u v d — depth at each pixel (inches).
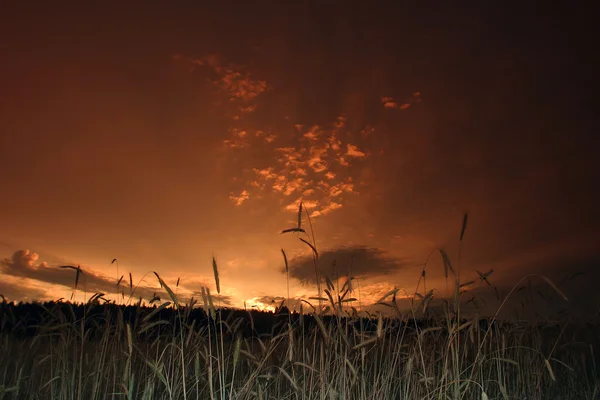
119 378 163.6
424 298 158.1
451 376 152.2
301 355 167.6
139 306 169.3
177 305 135.0
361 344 143.5
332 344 159.2
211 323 158.1
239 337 138.6
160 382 165.8
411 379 169.3
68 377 164.7
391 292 160.1
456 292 151.9
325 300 155.0
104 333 165.5
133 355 161.9
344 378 155.0
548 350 222.2
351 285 159.5
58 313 171.3
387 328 165.8
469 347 190.9
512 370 213.3
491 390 191.2
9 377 187.3
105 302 171.3
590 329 219.1
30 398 169.6
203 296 130.7
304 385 152.2
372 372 179.0
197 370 134.9
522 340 219.0
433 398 155.5
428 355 181.3
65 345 165.3
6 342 189.2
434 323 177.2
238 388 149.8
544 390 215.2
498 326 187.5
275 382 169.9
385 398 161.0
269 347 148.3
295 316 166.2
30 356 196.1
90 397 167.6
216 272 133.5
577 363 223.8
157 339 156.9
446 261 152.3
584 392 215.9
